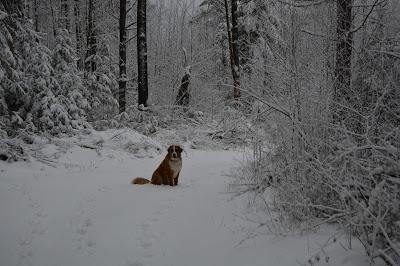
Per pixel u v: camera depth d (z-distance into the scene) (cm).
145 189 778
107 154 1196
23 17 1507
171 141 1438
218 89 1742
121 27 1814
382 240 371
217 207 614
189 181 867
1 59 1306
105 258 529
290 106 586
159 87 2186
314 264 389
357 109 577
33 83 1419
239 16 2056
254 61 824
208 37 2677
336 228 463
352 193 410
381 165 412
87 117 1878
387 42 616
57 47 1627
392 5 657
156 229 579
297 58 648
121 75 1820
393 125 500
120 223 612
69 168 1075
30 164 1050
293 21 678
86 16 2314
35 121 1394
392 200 367
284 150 576
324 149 521
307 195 497
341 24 680
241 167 767
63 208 732
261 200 596
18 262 569
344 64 636
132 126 1568
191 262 482
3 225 670
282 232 481
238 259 454
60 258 560
